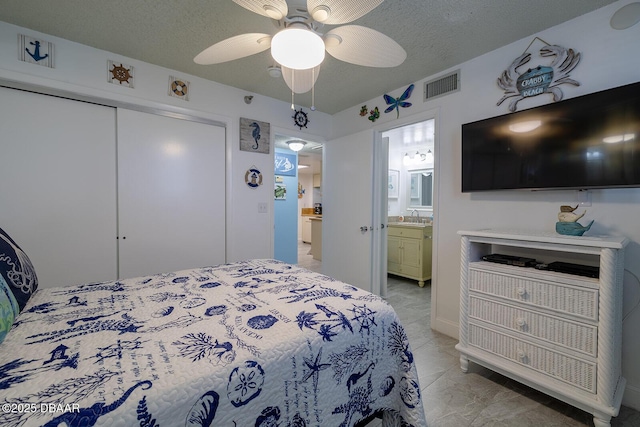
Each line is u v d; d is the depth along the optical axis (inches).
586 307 54.6
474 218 89.3
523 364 63.6
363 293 53.3
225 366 30.1
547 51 72.9
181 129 100.6
